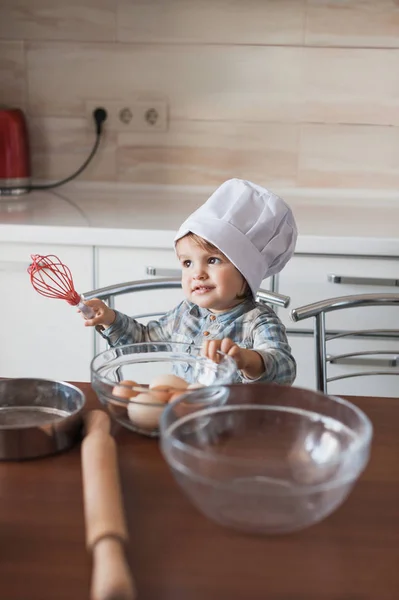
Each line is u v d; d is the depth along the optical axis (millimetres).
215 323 1418
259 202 1382
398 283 1885
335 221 2047
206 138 2393
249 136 2383
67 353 2010
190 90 2352
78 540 737
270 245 1386
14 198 2291
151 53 2326
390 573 699
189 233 1380
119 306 1949
